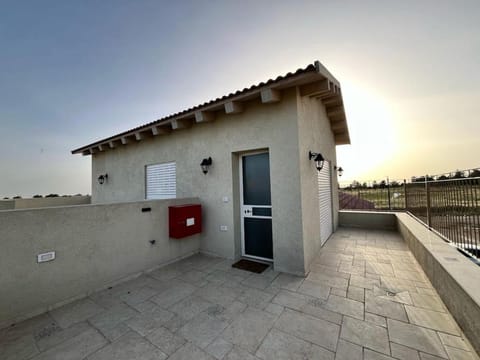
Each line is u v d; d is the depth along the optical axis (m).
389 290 2.79
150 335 2.00
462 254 2.73
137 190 6.17
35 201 7.66
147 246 3.69
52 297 2.52
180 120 4.68
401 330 1.98
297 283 3.10
